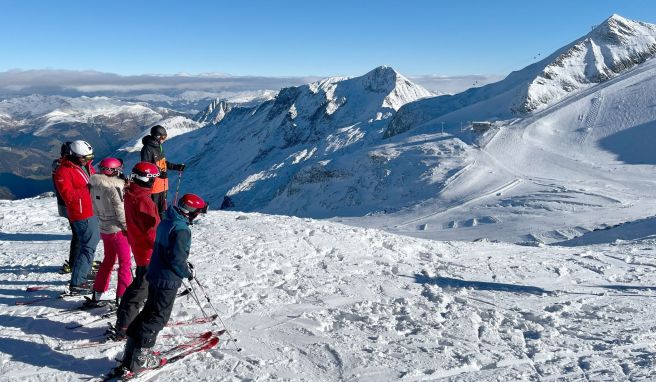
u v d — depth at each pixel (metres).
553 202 65.56
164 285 5.10
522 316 7.73
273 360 5.76
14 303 6.93
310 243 10.94
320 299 7.88
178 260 5.03
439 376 5.63
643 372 5.72
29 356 5.50
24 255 9.75
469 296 8.63
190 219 5.23
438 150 107.25
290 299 7.78
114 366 5.40
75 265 7.09
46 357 5.50
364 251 10.96
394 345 6.37
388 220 72.69
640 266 11.66
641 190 68.75
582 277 10.34
